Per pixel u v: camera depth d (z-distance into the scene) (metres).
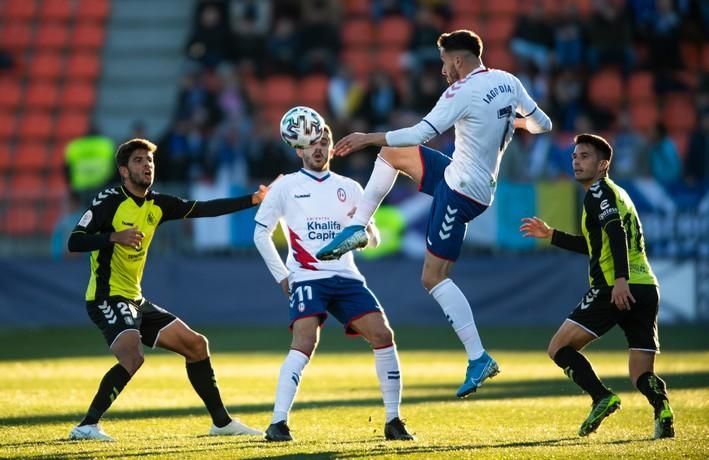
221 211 25.50
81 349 48.00
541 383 35.62
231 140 65.88
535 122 24.28
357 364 42.53
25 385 34.44
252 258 60.16
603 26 73.19
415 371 39.69
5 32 83.38
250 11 77.06
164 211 24.94
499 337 53.19
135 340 23.73
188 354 24.47
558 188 57.81
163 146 66.69
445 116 22.64
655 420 23.17
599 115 68.44
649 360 23.73
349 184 24.05
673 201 58.03
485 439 22.70
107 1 85.88
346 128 66.88
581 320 23.75
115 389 23.45
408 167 24.02
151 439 23.17
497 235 58.84
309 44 76.56
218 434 24.31
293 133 23.62
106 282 24.17
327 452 20.30
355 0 81.62
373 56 78.00
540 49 72.25
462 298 23.48
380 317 23.27
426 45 73.06
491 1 79.88
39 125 76.88
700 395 31.25
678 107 71.88
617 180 58.53
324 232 23.52
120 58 83.56
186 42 84.44
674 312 58.16
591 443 21.84
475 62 23.53
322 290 23.36
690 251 57.88
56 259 60.38
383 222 59.19
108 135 79.50
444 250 23.44
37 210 61.97
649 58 72.94
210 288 60.22
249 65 75.25
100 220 24.19
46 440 22.91
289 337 53.31
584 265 58.03
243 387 34.69
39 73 80.75
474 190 23.14
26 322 60.28
